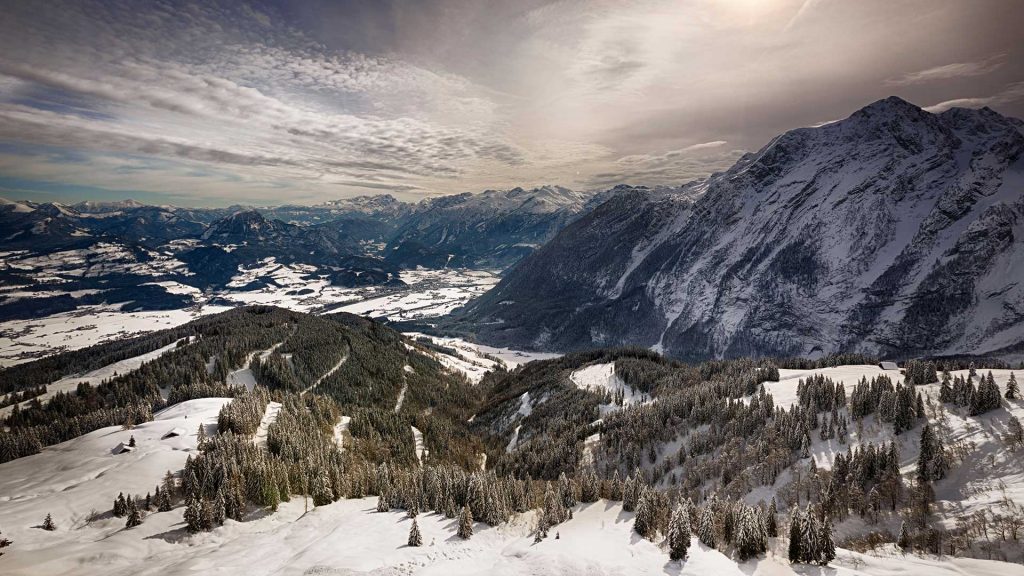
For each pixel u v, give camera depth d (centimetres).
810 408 10475
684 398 14050
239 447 10025
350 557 6316
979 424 8338
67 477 9994
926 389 10275
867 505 7512
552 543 6738
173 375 19525
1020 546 5778
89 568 6450
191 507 7781
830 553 5772
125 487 9050
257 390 16312
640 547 6272
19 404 19462
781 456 9650
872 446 8300
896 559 5988
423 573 5869
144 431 12181
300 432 12019
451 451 16538
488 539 7244
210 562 6550
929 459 7606
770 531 6662
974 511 6594
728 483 9869
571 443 14375
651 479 11356
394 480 10069
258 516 8444
